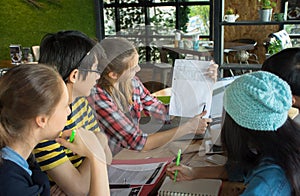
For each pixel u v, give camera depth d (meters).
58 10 5.61
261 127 0.79
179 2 5.45
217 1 2.84
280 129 0.80
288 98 0.80
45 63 1.03
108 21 5.82
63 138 1.02
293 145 0.79
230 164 1.03
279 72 1.23
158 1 5.55
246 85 0.81
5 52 5.70
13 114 0.87
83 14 5.62
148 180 1.11
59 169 1.07
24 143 0.90
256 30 5.18
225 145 0.88
